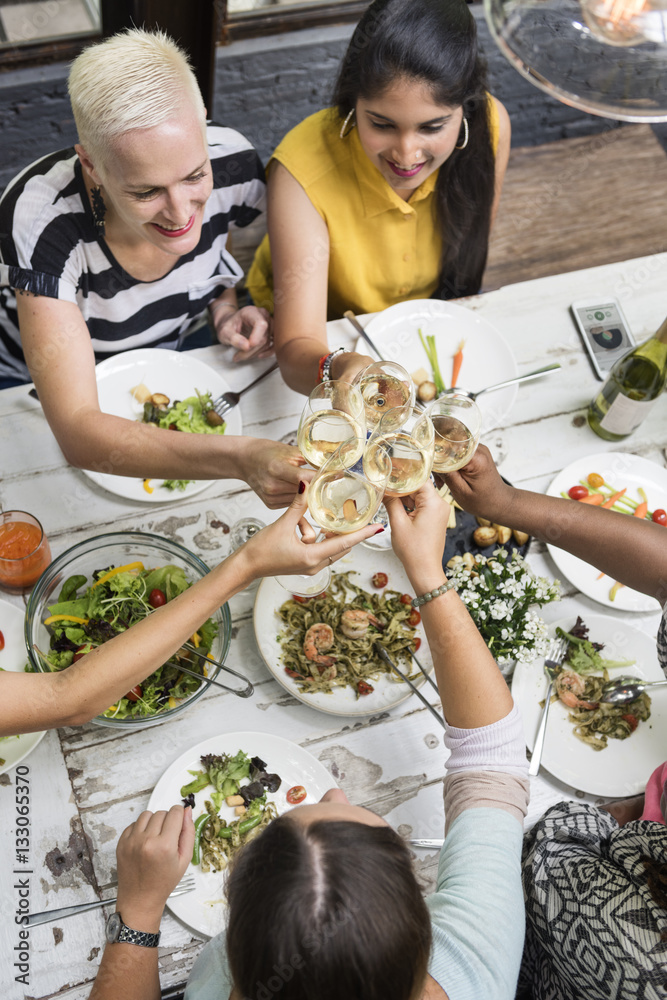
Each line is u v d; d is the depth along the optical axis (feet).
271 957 2.20
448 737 3.38
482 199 5.53
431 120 4.64
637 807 4.04
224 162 5.17
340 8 8.99
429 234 5.82
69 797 3.85
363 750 4.08
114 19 7.08
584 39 2.73
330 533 3.67
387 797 3.97
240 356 5.23
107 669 3.21
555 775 4.00
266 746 3.93
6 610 4.21
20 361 5.88
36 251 4.51
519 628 4.14
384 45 4.36
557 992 3.59
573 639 4.30
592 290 5.64
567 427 5.14
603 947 3.18
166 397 4.93
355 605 4.31
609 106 2.86
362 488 3.26
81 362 4.52
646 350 4.62
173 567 4.19
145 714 3.89
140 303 5.27
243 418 5.03
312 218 5.42
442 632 3.37
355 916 2.20
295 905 2.20
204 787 3.84
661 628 3.70
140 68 3.71
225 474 4.19
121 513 4.64
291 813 2.56
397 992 2.27
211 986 2.87
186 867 3.41
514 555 4.26
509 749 3.27
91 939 3.54
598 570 4.52
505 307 5.56
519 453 5.02
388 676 4.15
